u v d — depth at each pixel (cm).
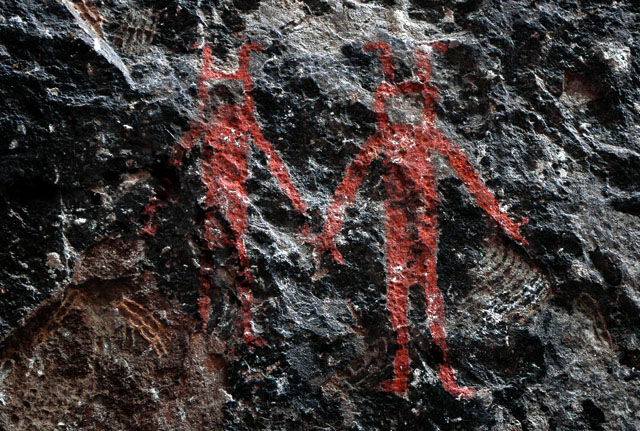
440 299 127
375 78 134
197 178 122
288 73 131
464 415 123
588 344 131
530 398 126
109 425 116
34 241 114
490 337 127
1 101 115
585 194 137
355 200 128
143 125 121
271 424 118
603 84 146
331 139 130
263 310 120
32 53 117
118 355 117
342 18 137
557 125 141
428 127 133
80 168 117
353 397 122
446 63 138
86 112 118
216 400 117
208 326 119
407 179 130
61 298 115
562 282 131
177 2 130
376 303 124
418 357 124
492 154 135
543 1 148
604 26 150
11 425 113
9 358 113
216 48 130
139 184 120
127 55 126
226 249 121
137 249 119
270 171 126
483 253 130
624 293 133
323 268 125
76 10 126
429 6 143
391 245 128
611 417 129
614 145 144
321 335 121
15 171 114
